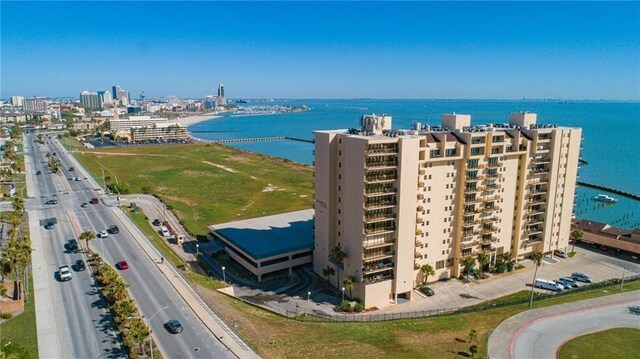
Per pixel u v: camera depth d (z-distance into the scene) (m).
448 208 119.25
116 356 74.88
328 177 114.81
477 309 104.62
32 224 145.50
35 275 106.31
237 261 132.62
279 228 149.12
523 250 134.75
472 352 82.44
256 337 82.69
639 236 140.50
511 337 89.62
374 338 87.31
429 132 117.25
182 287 101.81
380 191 104.94
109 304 92.50
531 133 127.31
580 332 91.81
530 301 105.81
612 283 118.31
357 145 104.00
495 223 126.94
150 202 184.88
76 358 74.12
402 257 109.31
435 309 106.75
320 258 124.31
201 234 155.50
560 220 137.50
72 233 137.50
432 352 82.94
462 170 117.94
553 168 131.25
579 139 134.75
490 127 130.00
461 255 122.56
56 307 91.12
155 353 75.19
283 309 105.25
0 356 64.88
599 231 148.75
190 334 81.62
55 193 190.50
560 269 130.62
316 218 123.56
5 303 91.94
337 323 94.81
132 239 133.50
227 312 92.50
